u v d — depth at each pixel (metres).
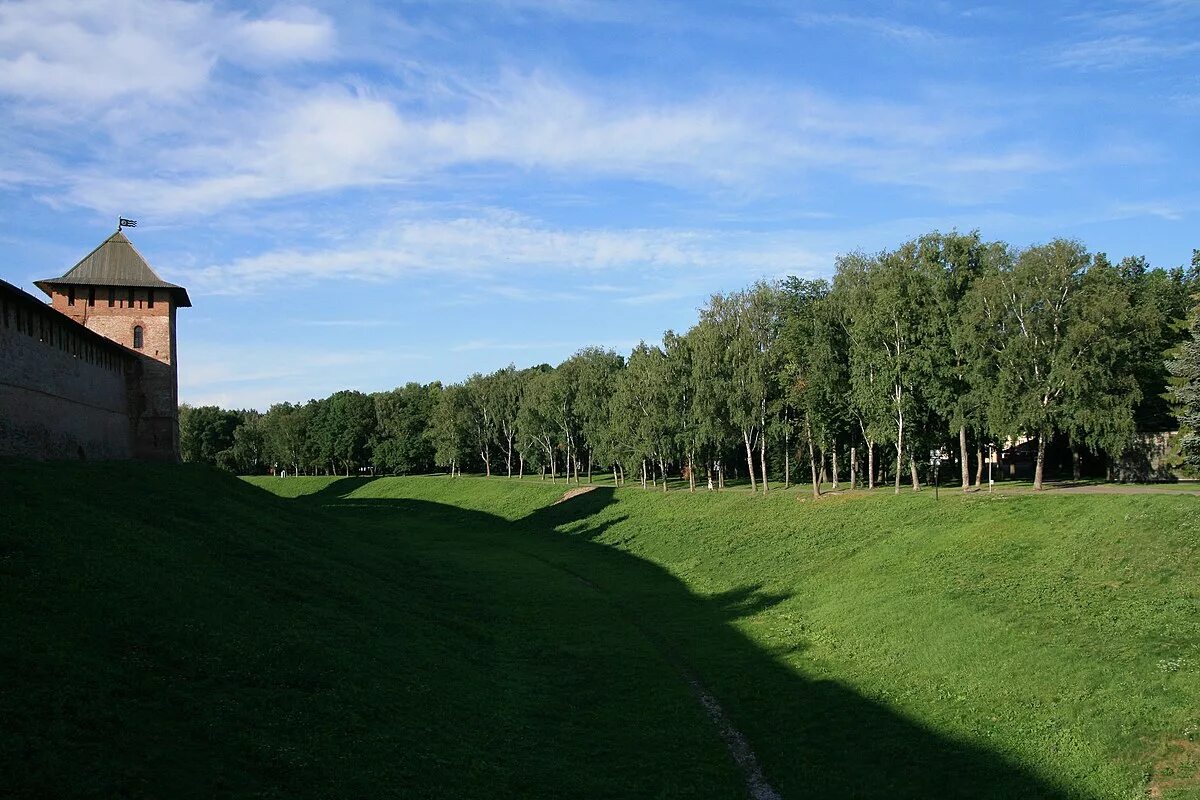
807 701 29.02
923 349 59.16
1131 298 67.00
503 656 34.34
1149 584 32.09
